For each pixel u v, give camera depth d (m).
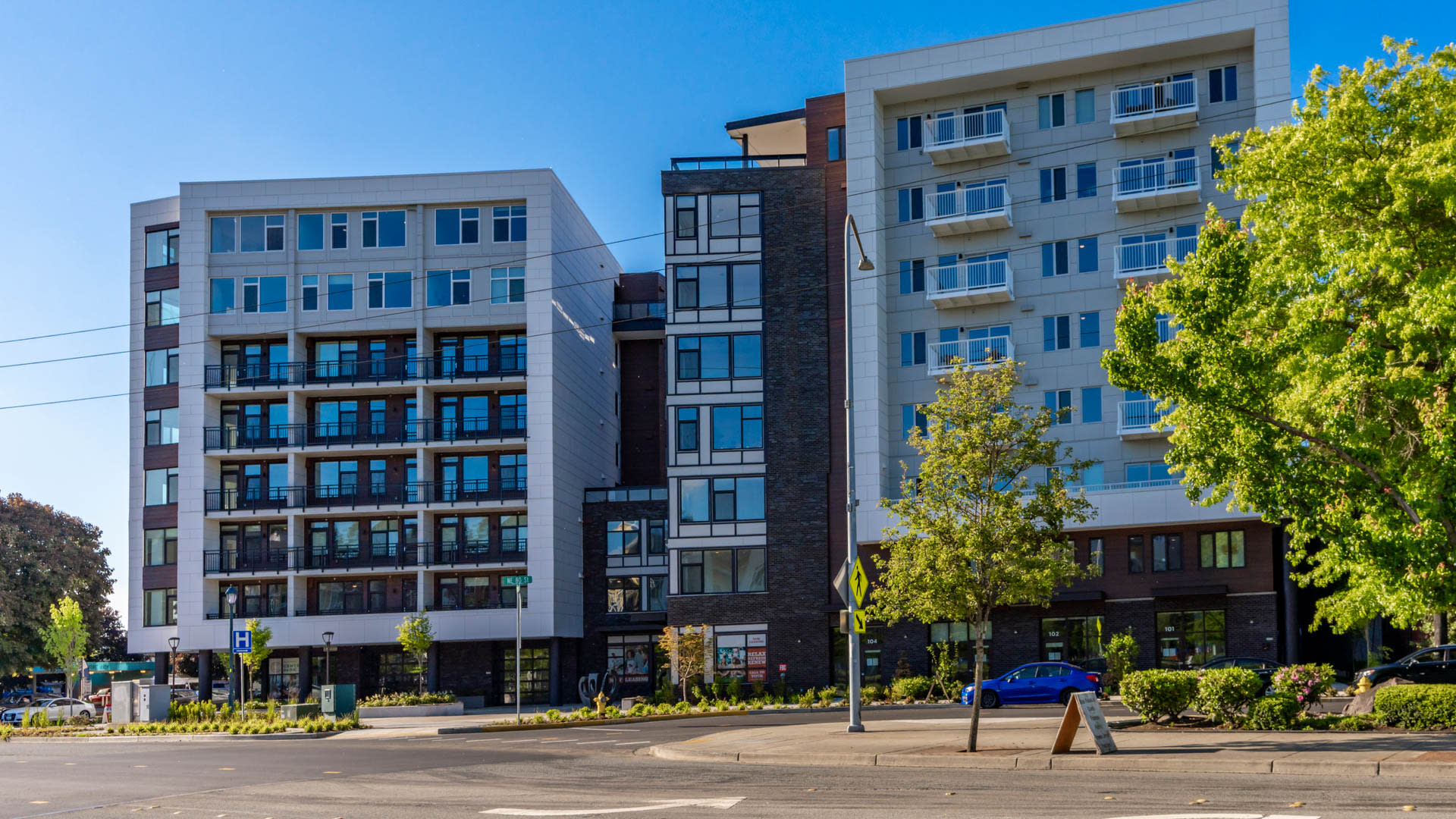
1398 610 22.67
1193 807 13.34
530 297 59.81
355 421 61.66
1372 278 20.97
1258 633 47.31
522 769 21.61
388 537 61.16
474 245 60.47
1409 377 19.58
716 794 16.36
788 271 56.75
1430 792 13.85
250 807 16.91
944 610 20.94
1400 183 19.55
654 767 21.08
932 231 55.22
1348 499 20.81
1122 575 49.56
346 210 61.03
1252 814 12.67
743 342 56.81
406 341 61.50
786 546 55.25
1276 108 50.03
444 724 41.56
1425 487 19.75
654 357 72.75
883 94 55.69
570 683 61.50
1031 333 53.50
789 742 23.67
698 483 56.34
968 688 39.44
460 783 19.27
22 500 84.94
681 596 55.66
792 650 54.50
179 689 59.00
